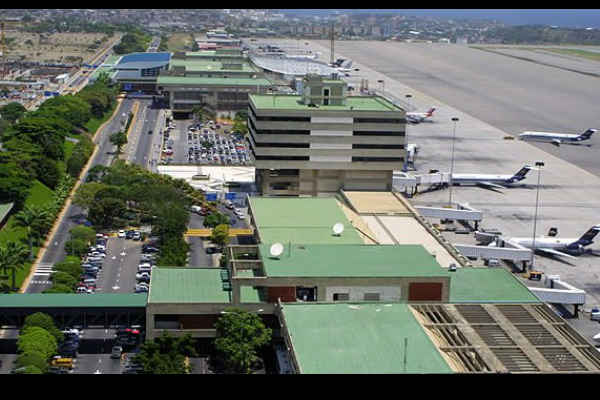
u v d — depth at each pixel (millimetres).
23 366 192125
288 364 188500
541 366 176000
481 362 177125
